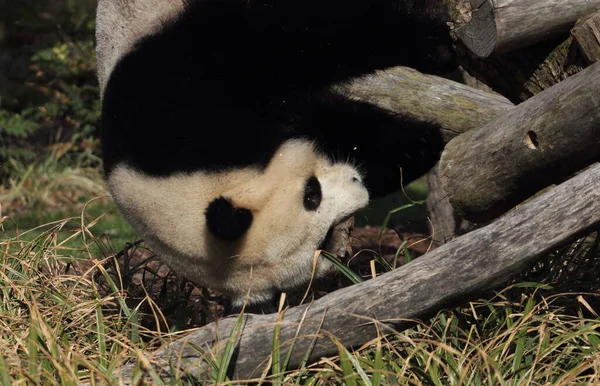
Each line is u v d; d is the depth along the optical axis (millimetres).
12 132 18766
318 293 8062
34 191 17688
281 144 6730
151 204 6738
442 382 6086
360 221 15516
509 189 6266
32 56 20656
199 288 8852
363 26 6875
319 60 6957
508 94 7004
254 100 6758
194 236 6707
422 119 8273
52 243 9461
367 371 5938
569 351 6180
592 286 7035
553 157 5906
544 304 6758
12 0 21297
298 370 5977
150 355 6039
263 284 6965
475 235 5816
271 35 6801
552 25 6152
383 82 8266
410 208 16641
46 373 5602
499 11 6059
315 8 6742
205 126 6617
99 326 6691
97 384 5801
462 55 6820
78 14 21516
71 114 20531
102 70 7281
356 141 7633
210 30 6816
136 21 7043
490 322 6750
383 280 5992
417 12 6855
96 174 19078
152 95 6750
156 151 6660
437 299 5848
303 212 6777
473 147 6375
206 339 6254
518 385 5762
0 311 7203
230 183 6562
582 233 5598
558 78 6461
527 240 5648
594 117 5594
